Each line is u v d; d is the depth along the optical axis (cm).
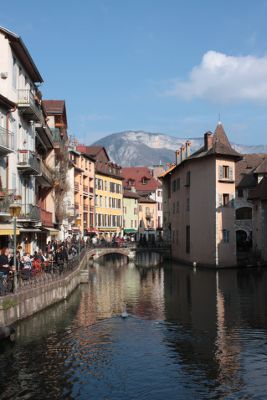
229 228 5319
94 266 6075
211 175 5338
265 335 2105
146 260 7294
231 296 3216
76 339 2011
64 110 5328
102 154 8631
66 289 3017
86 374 1591
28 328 2191
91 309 2708
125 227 9975
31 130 3734
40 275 2778
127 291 3522
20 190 3366
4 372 1605
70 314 2541
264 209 5631
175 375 1590
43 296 2492
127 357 1773
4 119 2964
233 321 2394
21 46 3128
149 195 11100
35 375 1575
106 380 1541
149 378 1562
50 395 1421
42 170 3881
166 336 2086
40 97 3950
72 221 6275
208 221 5384
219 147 5338
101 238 7625
